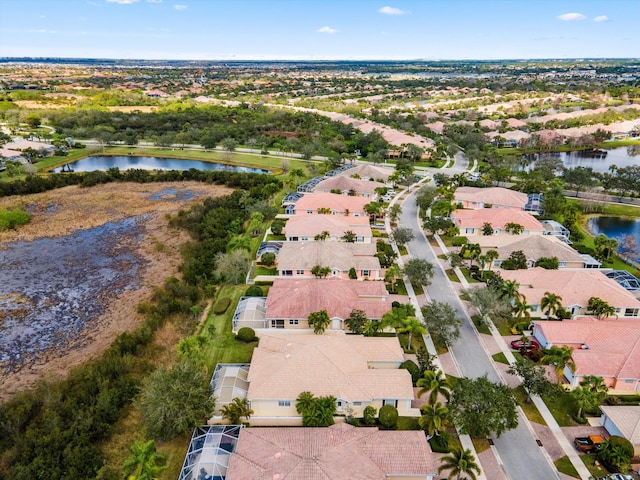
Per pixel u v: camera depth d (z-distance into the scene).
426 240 97.56
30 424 46.62
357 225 95.19
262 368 51.41
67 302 75.50
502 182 140.88
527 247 84.19
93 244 98.75
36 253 94.31
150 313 68.94
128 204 123.94
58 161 168.25
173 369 48.38
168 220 111.44
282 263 79.31
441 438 45.19
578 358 54.03
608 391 52.41
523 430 47.78
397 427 47.69
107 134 188.00
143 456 37.75
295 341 54.97
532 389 49.34
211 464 40.94
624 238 99.62
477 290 65.19
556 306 67.81
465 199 116.75
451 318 58.22
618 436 44.25
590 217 113.12
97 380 51.59
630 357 53.91
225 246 90.19
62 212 118.06
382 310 64.81
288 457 38.84
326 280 71.31
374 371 51.16
